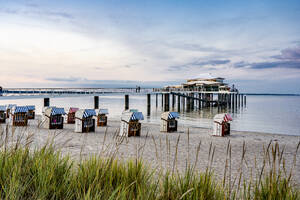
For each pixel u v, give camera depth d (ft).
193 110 184.44
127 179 9.51
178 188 8.82
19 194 7.68
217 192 9.05
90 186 8.21
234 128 82.07
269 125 92.38
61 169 10.06
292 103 299.99
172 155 27.89
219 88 213.05
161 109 181.16
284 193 8.21
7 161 9.61
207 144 38.11
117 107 182.50
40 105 190.19
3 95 89.51
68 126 56.29
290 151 35.09
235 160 27.32
